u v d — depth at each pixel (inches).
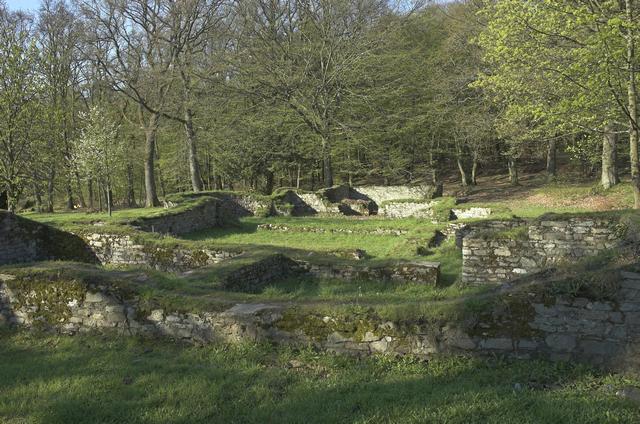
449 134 1211.9
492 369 179.5
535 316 182.4
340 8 959.0
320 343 201.3
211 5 1001.5
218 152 1146.0
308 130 1093.1
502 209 730.8
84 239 456.1
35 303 244.5
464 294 220.1
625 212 347.9
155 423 155.4
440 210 762.8
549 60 495.2
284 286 352.5
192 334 218.2
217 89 1002.1
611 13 466.6
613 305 173.9
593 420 142.5
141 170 1454.2
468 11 1033.5
